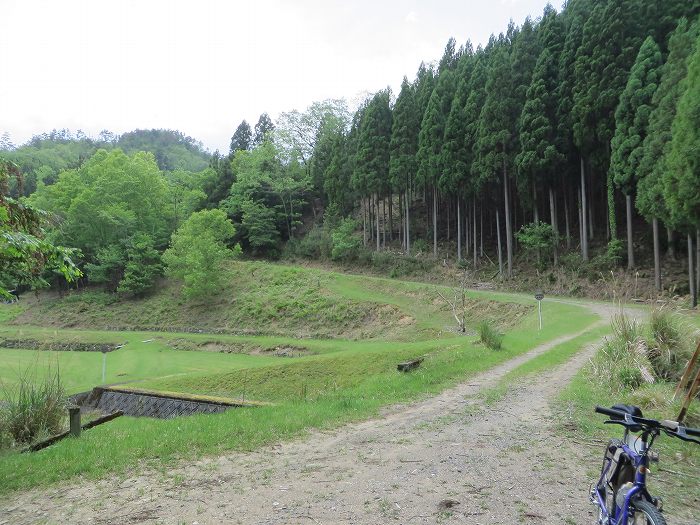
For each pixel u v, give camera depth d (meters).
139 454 6.81
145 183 65.50
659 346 11.16
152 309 53.88
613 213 36.78
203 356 35.06
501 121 41.88
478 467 5.97
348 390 13.40
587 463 6.04
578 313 28.22
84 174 69.00
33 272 6.99
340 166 62.16
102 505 5.05
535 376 13.38
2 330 49.84
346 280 49.28
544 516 4.44
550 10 42.38
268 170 69.75
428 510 4.63
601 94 35.16
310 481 5.59
